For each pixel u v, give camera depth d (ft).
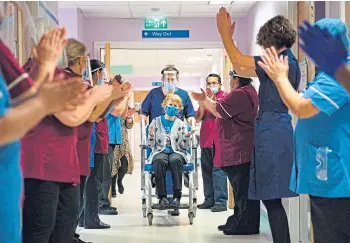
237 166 13.21
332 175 6.30
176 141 16.12
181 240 13.32
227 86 19.85
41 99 3.73
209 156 18.60
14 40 7.09
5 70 4.79
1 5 5.55
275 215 8.89
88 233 14.26
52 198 6.94
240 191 13.61
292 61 8.87
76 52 8.59
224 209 18.25
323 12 10.62
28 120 3.68
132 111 18.37
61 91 3.77
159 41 22.07
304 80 11.68
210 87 17.65
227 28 9.00
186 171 16.24
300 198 12.34
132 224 15.89
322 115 6.37
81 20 20.95
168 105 16.11
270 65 6.66
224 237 13.62
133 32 22.07
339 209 6.35
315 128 6.48
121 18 22.04
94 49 21.90
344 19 8.82
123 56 36.32
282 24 8.84
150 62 40.32
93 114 9.62
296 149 6.96
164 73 17.97
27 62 6.81
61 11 19.86
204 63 41.70
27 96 3.84
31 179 6.79
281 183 8.77
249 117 12.87
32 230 6.84
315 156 6.48
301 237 12.36
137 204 20.83
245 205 13.67
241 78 13.00
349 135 6.27
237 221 13.96
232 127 12.99
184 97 18.19
